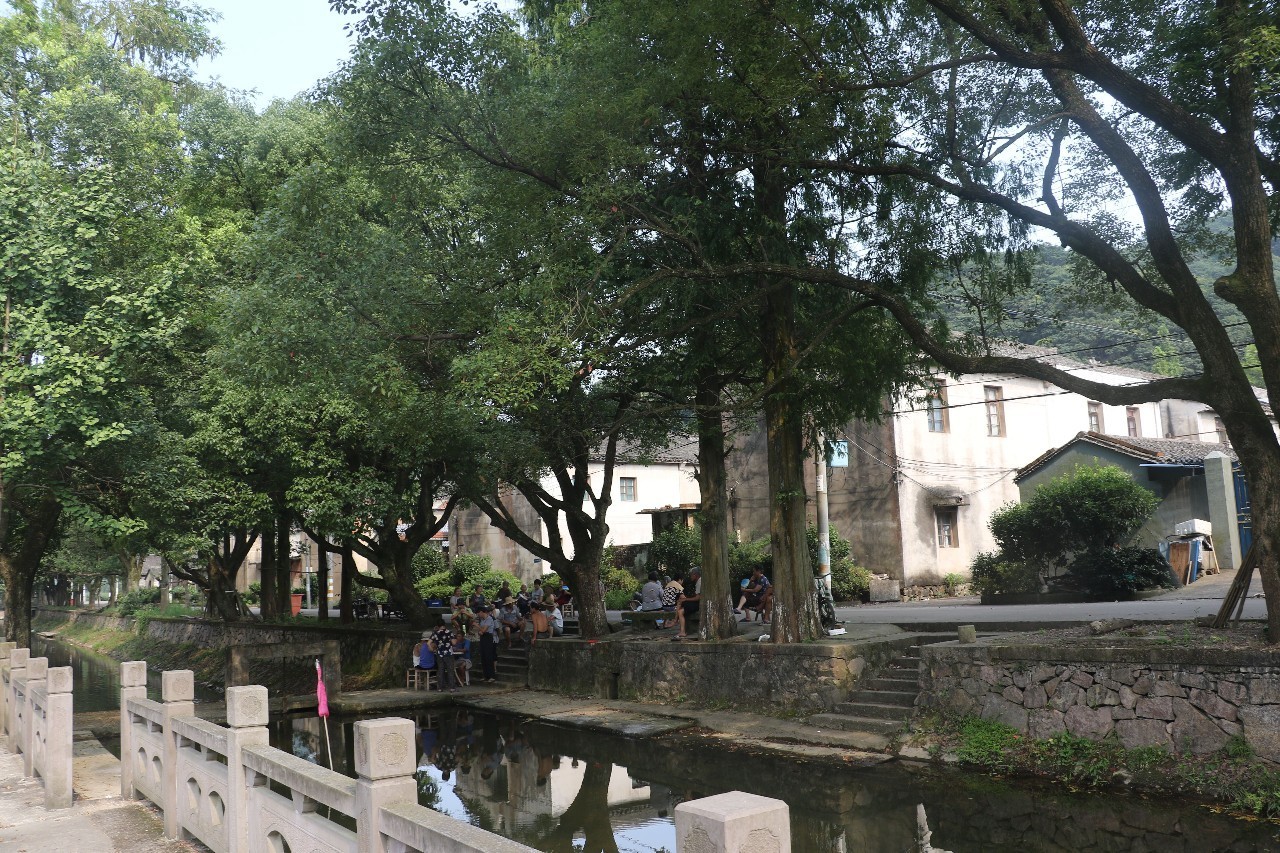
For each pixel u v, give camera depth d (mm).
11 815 8398
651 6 11602
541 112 12398
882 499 31672
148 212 17000
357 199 15242
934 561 31672
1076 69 10031
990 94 13266
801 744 13148
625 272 13766
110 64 17734
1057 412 35469
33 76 15672
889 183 13625
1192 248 13586
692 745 13867
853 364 14648
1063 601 24156
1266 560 9836
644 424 19531
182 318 13805
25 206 12727
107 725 18562
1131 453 27422
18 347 12312
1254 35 8734
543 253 12203
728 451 18078
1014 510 26359
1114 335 39875
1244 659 9484
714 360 16016
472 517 43656
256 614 39719
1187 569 24688
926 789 10555
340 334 12336
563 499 21172
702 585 17234
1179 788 9578
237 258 15789
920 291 14375
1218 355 10227
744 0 10867
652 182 13828
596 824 10266
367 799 4289
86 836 7535
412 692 21594
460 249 13688
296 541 52000
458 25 12164
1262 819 8664
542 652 20875
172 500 16016
